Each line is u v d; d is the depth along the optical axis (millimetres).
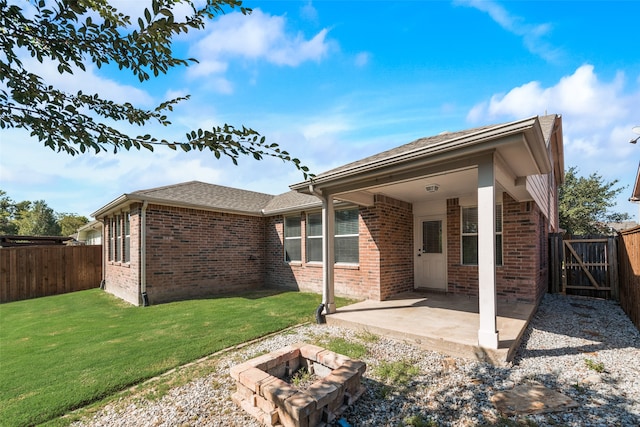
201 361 4246
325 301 6270
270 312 7008
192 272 9555
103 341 5160
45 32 1506
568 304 7914
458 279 8000
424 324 5320
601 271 8914
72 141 1654
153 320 6559
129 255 9586
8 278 10609
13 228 30172
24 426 2809
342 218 8984
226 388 3471
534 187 6980
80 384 3562
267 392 2836
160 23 1585
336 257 9094
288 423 2645
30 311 8266
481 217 4199
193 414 2979
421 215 8836
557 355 4281
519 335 4684
